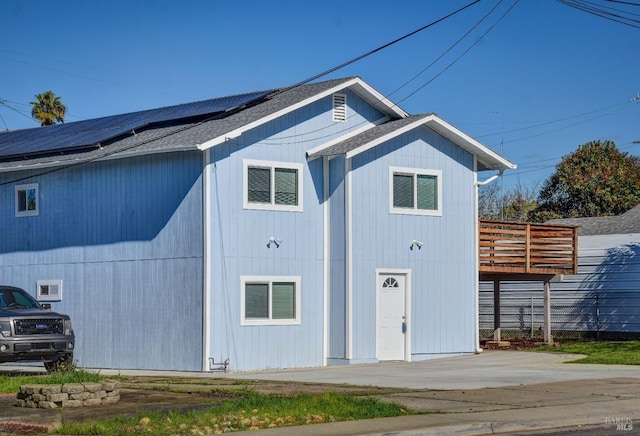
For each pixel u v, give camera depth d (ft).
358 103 92.07
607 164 204.44
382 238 87.97
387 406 51.39
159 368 83.71
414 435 44.75
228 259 81.82
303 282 86.12
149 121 94.68
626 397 56.90
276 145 85.40
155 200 85.05
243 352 82.23
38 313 75.61
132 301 86.28
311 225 87.10
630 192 201.87
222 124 84.94
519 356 88.94
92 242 90.02
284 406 50.83
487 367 79.05
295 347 85.15
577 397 56.85
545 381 66.03
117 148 88.22
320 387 62.90
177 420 47.06
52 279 92.99
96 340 88.94
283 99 89.97
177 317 82.69
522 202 236.22
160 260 84.28
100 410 50.72
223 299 81.41
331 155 86.12
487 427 46.83
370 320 86.58
